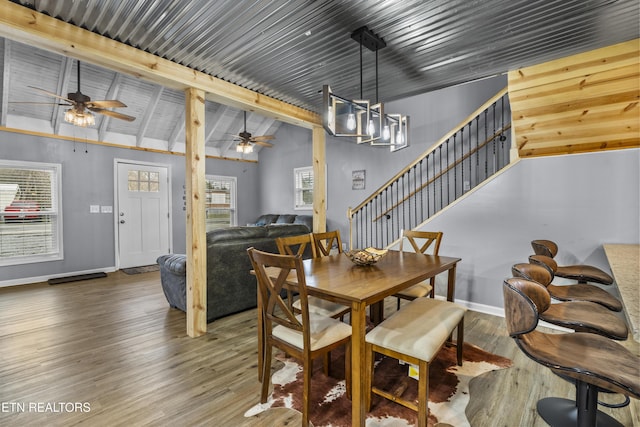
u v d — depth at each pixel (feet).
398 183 17.52
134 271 18.26
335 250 17.83
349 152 19.88
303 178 24.29
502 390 6.48
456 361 7.64
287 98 11.91
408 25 7.05
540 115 9.82
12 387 6.62
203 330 9.45
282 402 6.15
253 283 11.60
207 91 9.65
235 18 6.75
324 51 8.27
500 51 8.23
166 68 8.61
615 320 5.12
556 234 9.73
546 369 7.25
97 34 7.34
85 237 17.56
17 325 10.07
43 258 16.11
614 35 7.45
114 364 7.59
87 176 17.66
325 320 6.27
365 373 5.51
